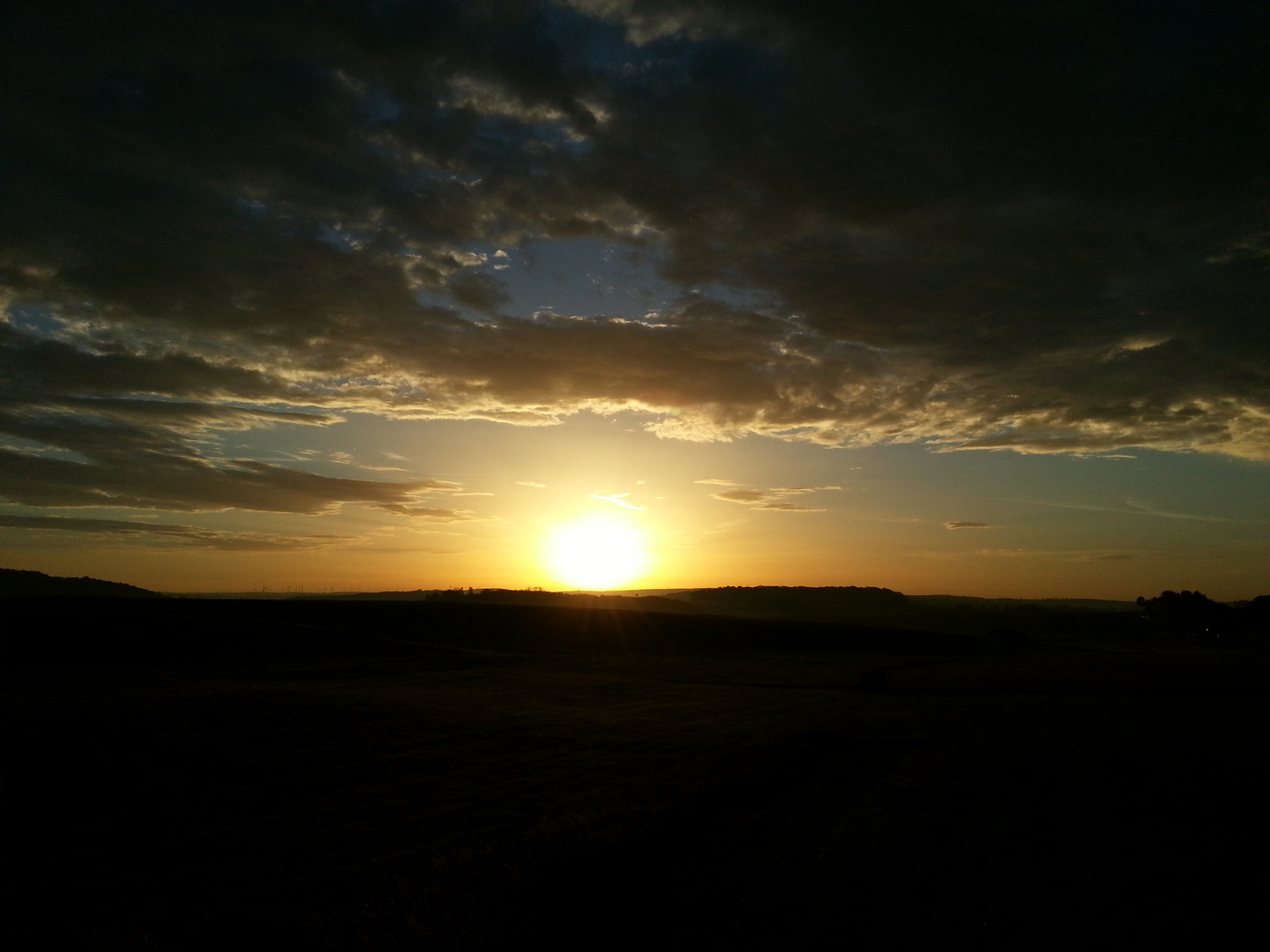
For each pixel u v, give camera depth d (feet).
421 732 97.04
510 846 48.83
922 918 40.42
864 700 148.46
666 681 183.52
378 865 47.42
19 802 56.70
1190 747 96.02
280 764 74.84
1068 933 38.65
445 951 33.68
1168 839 55.93
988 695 159.33
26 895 42.19
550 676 186.60
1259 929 39.14
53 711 84.28
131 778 65.10
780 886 44.65
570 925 37.52
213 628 229.04
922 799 67.82
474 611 363.56
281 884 44.06
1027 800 67.56
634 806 59.11
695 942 36.60
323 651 214.48
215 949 34.32
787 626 365.61
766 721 115.14
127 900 41.78
